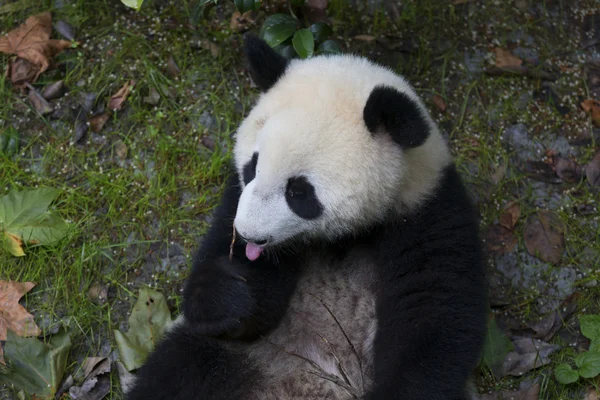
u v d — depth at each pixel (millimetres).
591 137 6438
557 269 5910
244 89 6434
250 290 4762
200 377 4750
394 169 4305
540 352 5578
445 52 6688
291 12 6445
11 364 5234
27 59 6406
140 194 6008
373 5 6828
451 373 4383
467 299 4492
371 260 4832
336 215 4266
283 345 4922
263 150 4156
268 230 4164
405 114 4094
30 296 5598
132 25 6621
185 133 6250
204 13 6516
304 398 4789
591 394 5359
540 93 6613
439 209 4594
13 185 5969
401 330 4512
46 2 6711
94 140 6215
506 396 5402
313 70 4602
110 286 5680
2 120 6238
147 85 6391
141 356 5355
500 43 6773
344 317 4871
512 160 6320
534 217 6090
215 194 6023
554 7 6949
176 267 5777
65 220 5855
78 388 5258
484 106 6512
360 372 4773
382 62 6582
